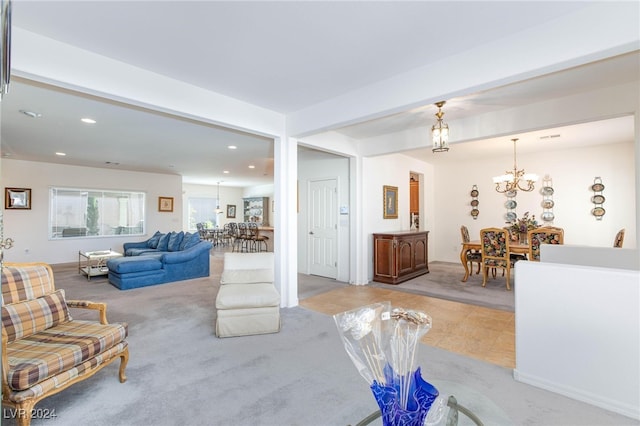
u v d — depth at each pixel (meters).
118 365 2.54
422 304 4.16
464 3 1.90
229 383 2.27
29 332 2.09
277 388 2.21
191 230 12.66
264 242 10.54
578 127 4.45
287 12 1.97
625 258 3.00
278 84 3.05
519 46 2.20
